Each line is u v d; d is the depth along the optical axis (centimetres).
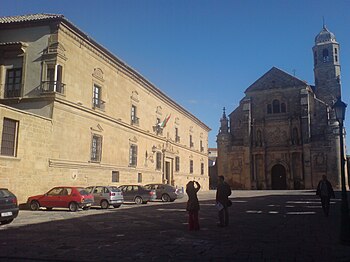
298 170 5972
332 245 987
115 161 3164
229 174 6419
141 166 3728
